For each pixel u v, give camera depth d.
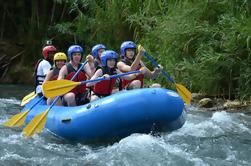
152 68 21.59
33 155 10.16
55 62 13.85
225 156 10.10
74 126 11.44
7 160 9.62
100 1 27.86
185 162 9.46
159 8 22.86
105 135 11.20
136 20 23.05
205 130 12.46
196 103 18.48
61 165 9.46
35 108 13.97
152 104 10.88
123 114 10.82
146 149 10.12
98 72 12.51
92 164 9.52
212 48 18.88
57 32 31.69
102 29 27.14
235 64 18.42
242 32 17.45
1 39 33.53
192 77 19.50
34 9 32.44
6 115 15.69
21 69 31.59
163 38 20.81
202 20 20.11
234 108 17.16
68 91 12.18
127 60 13.03
